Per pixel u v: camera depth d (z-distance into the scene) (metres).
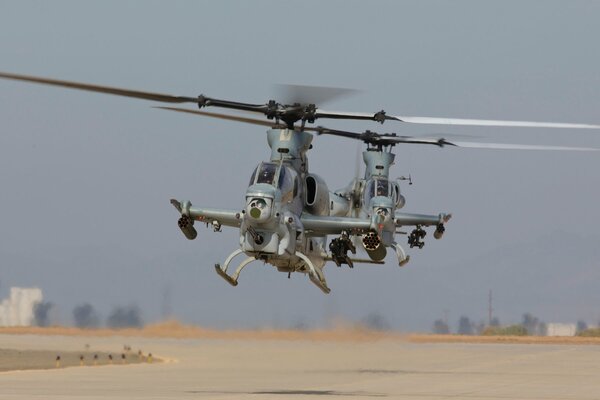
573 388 127.81
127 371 170.88
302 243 110.75
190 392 120.06
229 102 110.44
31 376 156.50
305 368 175.88
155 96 107.19
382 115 110.38
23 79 100.62
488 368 174.12
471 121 110.44
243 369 174.12
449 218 154.50
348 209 150.88
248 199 106.88
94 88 103.81
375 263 122.25
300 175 112.44
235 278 108.00
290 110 112.12
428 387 127.81
